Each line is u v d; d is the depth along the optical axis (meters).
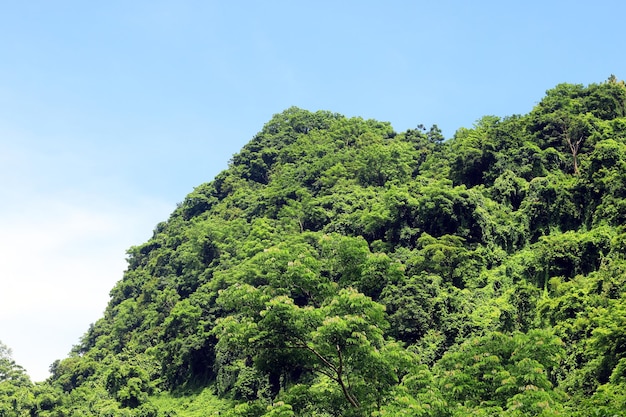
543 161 85.00
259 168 136.00
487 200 81.44
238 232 99.56
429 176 97.75
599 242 62.75
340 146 123.19
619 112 93.25
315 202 92.19
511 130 91.81
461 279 70.06
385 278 31.55
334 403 28.41
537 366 27.95
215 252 97.88
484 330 57.69
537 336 30.03
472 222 76.69
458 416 26.98
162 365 84.94
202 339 79.00
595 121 88.75
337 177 101.38
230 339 27.64
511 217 79.06
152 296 106.88
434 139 124.88
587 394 44.50
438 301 62.22
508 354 31.12
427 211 77.12
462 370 31.30
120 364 87.69
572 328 50.03
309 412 28.66
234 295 28.48
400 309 61.06
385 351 28.88
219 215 114.25
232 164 143.75
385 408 26.05
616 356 43.12
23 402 79.38
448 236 72.12
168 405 77.94
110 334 111.25
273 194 103.88
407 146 114.44
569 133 87.81
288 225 88.94
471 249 74.38
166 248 118.56
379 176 99.69
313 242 80.81
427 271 69.81
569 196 74.44
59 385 99.25
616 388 38.16
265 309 27.86
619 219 65.69
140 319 106.44
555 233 73.69
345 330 26.03
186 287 96.62
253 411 27.61
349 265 31.67
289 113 157.75
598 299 51.62
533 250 70.81
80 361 102.25
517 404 25.47
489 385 29.39
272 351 28.00
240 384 70.00
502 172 86.12
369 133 121.62
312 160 115.44
